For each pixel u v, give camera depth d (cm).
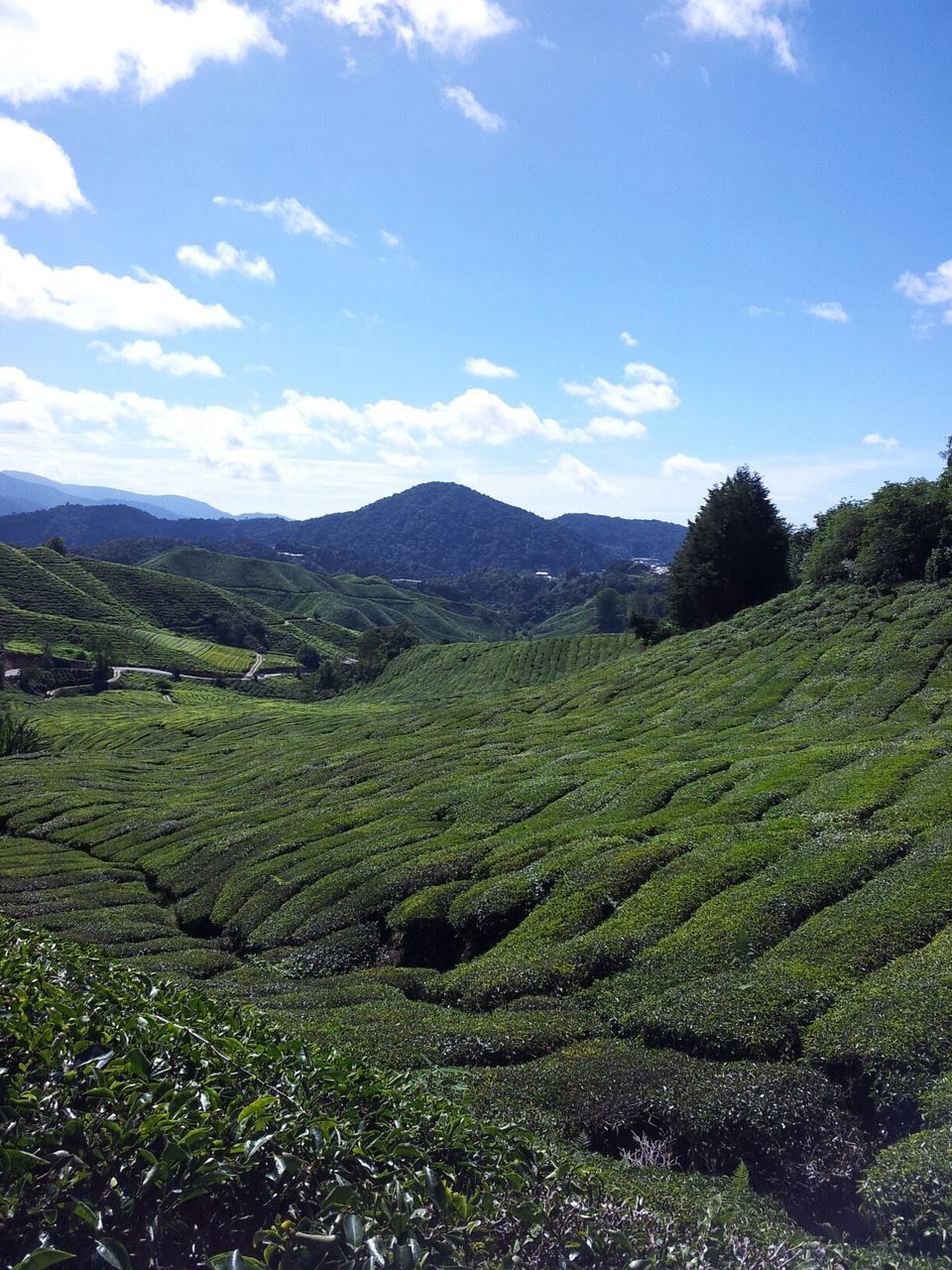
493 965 2148
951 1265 1015
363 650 16350
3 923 1378
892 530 6288
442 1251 680
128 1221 647
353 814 3741
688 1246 825
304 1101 844
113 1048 848
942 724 3569
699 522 8806
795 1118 1379
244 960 2627
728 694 5075
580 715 5494
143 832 4200
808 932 1917
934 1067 1420
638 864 2470
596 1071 1570
